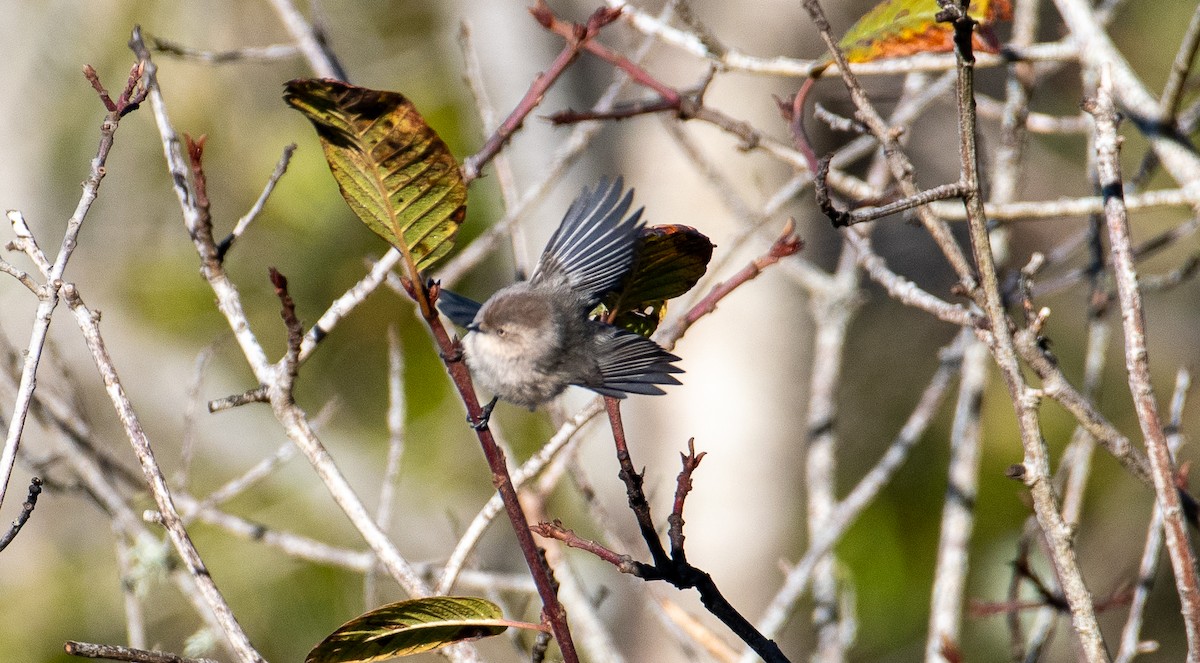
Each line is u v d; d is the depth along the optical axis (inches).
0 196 568.4
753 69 271.0
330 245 582.9
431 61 598.2
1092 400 286.4
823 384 357.7
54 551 508.1
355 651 178.5
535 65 527.2
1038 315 209.6
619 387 182.2
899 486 572.7
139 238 596.7
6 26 563.5
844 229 248.2
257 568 511.5
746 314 546.3
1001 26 441.7
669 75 520.7
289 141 570.9
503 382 205.5
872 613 542.3
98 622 498.9
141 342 587.5
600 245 206.4
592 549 172.6
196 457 571.8
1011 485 554.3
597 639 291.3
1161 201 267.0
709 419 548.7
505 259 564.7
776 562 546.3
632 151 522.9
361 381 597.0
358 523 226.4
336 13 603.2
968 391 322.0
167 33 567.2
